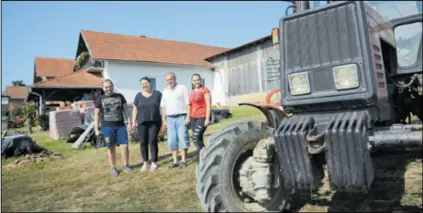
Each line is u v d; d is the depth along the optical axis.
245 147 2.94
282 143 2.54
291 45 2.89
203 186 2.80
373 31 2.89
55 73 30.98
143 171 5.21
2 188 4.66
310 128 2.55
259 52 19.39
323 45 2.74
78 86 17.14
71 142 9.86
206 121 5.07
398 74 3.70
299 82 2.82
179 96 5.23
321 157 2.63
